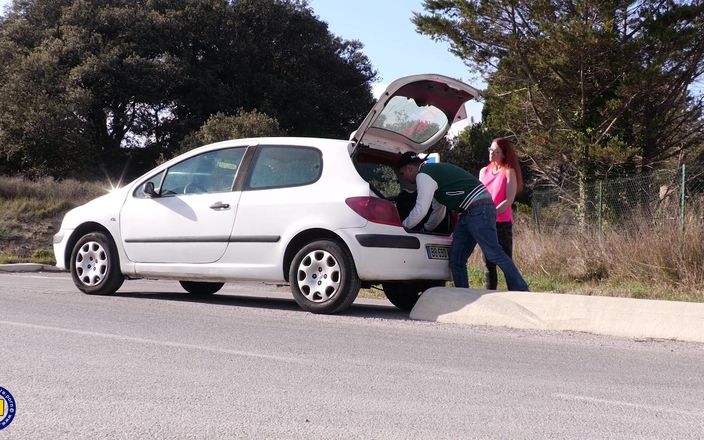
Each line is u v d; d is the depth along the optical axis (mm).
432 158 8062
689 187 11500
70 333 5848
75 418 3713
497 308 6863
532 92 22359
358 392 4277
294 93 45156
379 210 6992
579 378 4777
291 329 6320
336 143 7348
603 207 12867
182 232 7746
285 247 7207
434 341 5941
